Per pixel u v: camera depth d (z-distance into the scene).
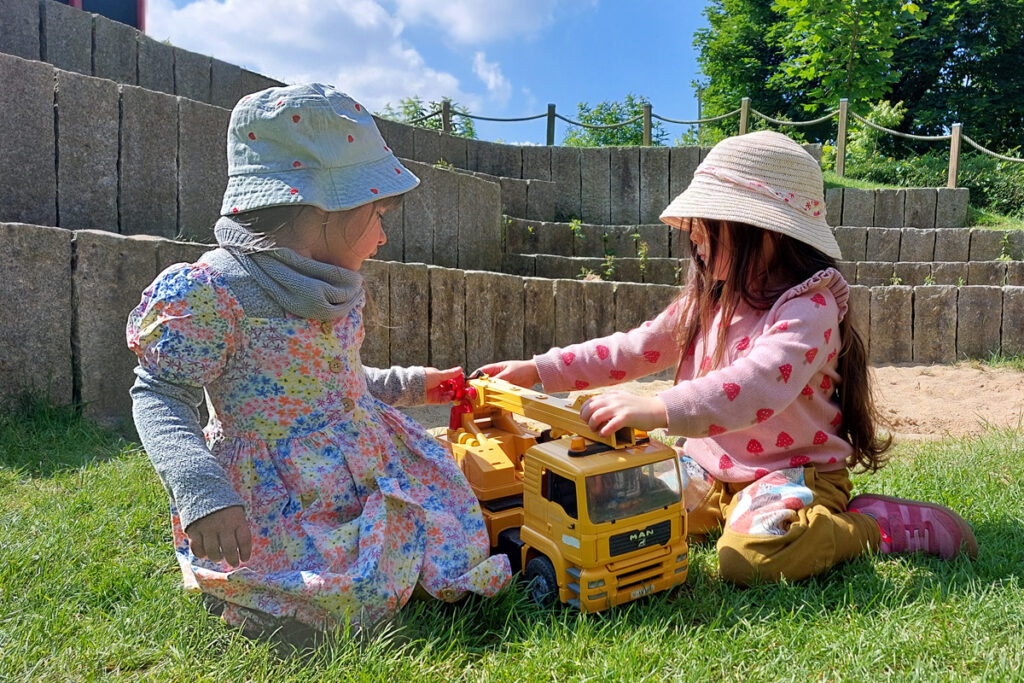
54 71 4.14
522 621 1.96
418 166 6.51
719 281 2.51
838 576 2.19
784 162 2.35
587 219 10.23
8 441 3.16
